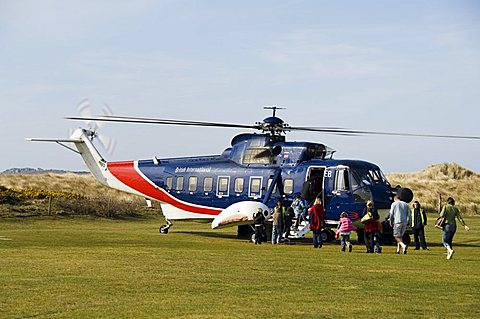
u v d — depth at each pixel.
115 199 61.16
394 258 25.42
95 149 41.22
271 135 36.44
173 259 23.19
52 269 19.81
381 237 34.41
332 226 34.03
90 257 23.27
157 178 39.16
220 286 17.23
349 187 33.50
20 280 17.61
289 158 35.38
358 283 18.20
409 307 14.68
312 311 14.04
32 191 54.69
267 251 27.67
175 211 38.69
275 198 35.19
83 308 14.00
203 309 14.09
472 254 28.14
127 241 31.84
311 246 32.00
